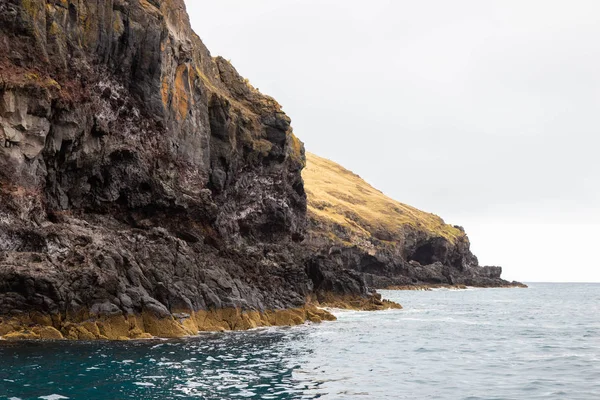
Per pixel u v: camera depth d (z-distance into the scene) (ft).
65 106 137.28
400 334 162.91
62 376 83.66
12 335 109.40
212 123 210.38
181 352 108.06
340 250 443.32
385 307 267.39
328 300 256.52
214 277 156.04
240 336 138.92
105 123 153.48
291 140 278.46
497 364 111.24
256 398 77.25
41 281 113.29
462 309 287.69
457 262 654.53
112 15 159.84
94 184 152.35
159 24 172.76
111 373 86.84
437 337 157.28
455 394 83.61
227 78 254.27
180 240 155.53
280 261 223.10
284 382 88.22
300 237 276.62
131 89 165.78
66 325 113.39
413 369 104.58
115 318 119.24
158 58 171.12
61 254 123.34
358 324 190.39
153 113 170.30
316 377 93.66
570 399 81.05
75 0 150.61
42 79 134.21
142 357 100.17
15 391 75.00
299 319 183.11
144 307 125.29
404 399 79.97
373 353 123.54
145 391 77.56
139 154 160.86
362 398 80.12
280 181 246.68
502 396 82.64
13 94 126.00
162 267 141.38
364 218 578.66
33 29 135.85
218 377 88.89
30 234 123.03
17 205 124.77
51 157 137.80
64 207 143.64
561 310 290.56
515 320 222.07
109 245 131.95
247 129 231.30
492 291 558.15
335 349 127.03
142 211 162.71
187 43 199.11
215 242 186.50
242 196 229.04
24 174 128.77
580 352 129.18
